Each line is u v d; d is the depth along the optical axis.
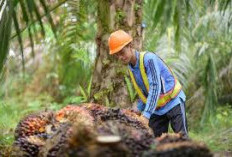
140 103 4.85
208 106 7.84
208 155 3.06
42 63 11.01
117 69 5.35
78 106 4.64
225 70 8.69
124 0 5.30
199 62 8.55
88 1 6.37
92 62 7.50
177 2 4.46
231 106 8.95
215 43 8.23
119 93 5.37
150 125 4.91
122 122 4.12
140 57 4.48
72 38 7.35
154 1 4.46
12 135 6.18
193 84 8.66
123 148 2.96
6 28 4.09
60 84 10.84
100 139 2.90
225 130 6.81
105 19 5.33
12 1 4.07
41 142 4.20
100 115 4.34
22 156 4.13
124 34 4.48
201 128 7.99
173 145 3.06
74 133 3.17
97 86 5.45
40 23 4.07
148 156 3.05
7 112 9.06
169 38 7.64
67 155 3.10
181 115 4.73
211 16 7.77
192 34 7.82
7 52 4.13
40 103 9.59
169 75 4.70
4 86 9.60
